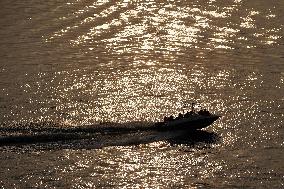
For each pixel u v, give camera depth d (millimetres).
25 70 197625
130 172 144000
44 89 184750
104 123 161750
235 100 178625
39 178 141625
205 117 158625
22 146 151500
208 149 153125
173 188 138875
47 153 149375
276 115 170125
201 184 140250
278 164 147625
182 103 177250
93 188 138625
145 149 152000
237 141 157500
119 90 184750
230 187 139250
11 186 139000
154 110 172750
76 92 183250
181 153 151000
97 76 193750
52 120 164625
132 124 160875
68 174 142750
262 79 191625
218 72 196500
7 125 160375
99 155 149250
